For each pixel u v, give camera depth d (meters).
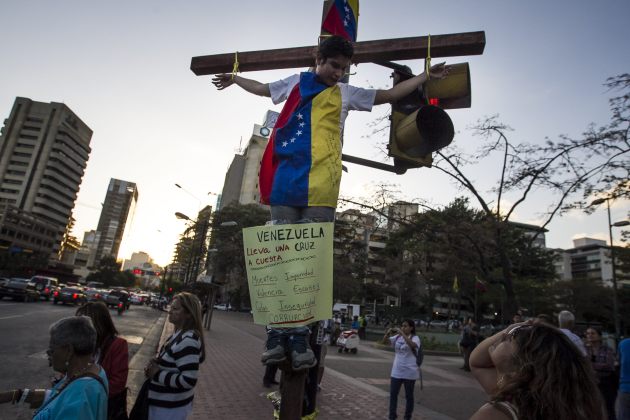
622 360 5.60
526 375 1.38
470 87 3.41
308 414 1.96
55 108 115.00
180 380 3.06
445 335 32.81
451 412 8.58
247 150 89.38
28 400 2.65
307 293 1.67
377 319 59.50
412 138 3.17
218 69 2.79
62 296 30.55
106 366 3.12
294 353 1.59
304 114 1.95
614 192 10.02
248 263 1.75
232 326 31.02
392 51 2.68
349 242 44.19
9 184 108.69
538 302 47.06
